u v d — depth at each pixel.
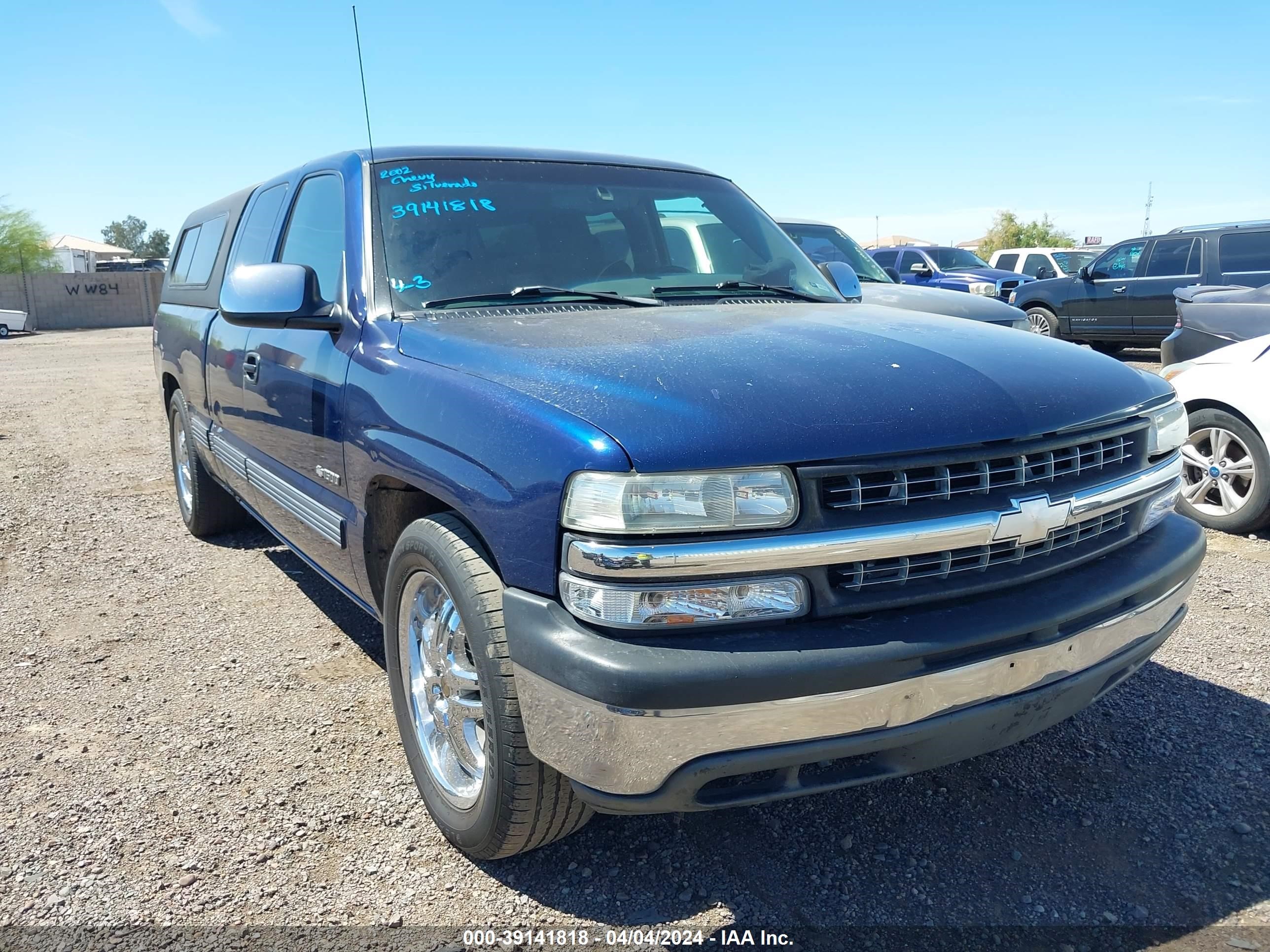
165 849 2.62
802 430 2.07
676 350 2.40
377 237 3.14
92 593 4.70
